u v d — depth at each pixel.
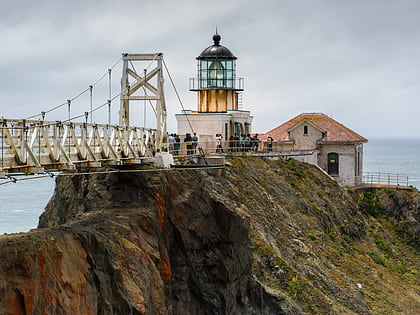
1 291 15.88
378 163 181.00
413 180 124.94
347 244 44.47
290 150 55.47
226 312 26.41
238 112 51.22
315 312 30.73
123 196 26.05
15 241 17.09
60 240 18.41
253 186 40.25
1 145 17.06
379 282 39.78
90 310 18.33
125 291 19.92
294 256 35.47
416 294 40.91
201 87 51.25
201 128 48.72
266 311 29.61
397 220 54.94
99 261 19.59
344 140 59.47
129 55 29.39
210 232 27.02
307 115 64.12
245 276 28.44
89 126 21.83
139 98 29.47
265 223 36.28
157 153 29.05
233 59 51.53
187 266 26.06
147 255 22.28
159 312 21.56
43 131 18.92
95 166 21.84
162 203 25.59
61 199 31.42
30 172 18.14
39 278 16.95
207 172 37.28
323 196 48.38
